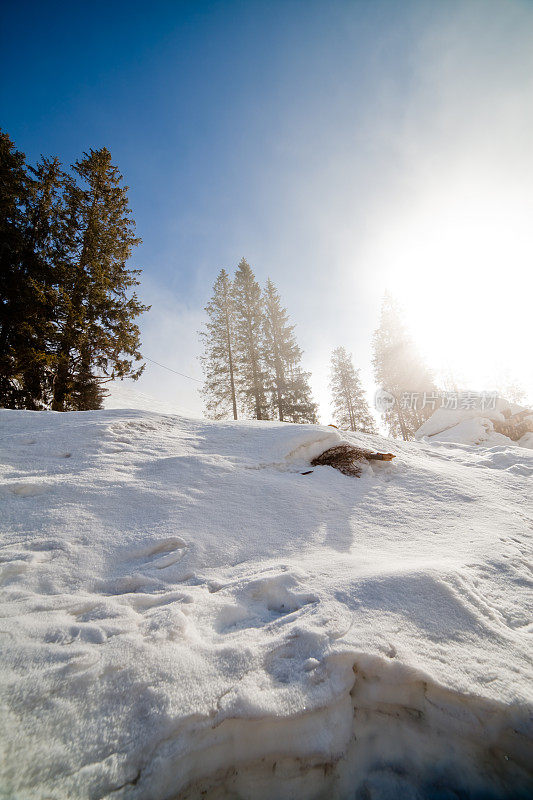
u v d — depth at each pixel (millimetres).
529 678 1624
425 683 1593
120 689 1446
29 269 11266
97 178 12852
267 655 1684
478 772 1424
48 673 1477
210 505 3523
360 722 1570
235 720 1373
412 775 1436
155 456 4449
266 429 5918
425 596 2162
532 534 3762
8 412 5516
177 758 1265
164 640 1738
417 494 4750
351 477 5141
